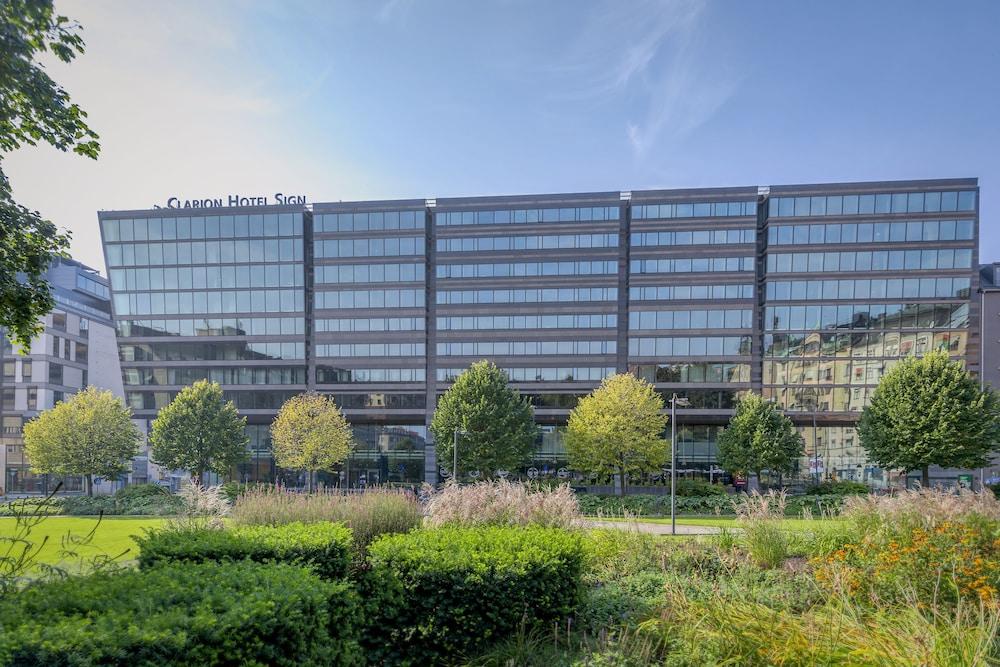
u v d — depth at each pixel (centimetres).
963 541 727
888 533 912
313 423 4581
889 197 5744
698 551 1046
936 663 438
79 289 7256
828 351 5772
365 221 6281
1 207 728
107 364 7462
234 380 6316
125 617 343
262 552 648
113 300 6438
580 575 732
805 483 5578
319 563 661
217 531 747
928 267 5669
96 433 3888
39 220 773
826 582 706
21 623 334
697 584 784
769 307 5881
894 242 5725
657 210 6031
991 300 5653
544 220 6147
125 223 6419
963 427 3338
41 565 515
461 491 1227
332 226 6297
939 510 979
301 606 412
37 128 706
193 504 1470
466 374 4300
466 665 587
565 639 638
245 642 366
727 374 5859
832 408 5741
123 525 1997
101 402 4044
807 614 570
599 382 5969
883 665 442
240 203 6688
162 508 2845
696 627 561
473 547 686
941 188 5688
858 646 479
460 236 6206
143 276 6425
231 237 6369
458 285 6175
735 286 5894
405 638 613
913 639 470
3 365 6269
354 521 1077
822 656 470
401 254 6241
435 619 617
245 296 6353
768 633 521
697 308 5928
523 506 1138
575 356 6016
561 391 6000
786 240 5869
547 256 6116
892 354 5669
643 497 3391
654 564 1000
